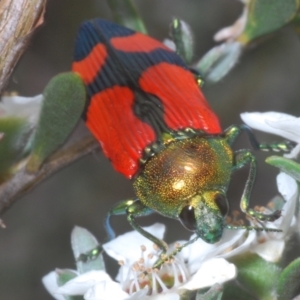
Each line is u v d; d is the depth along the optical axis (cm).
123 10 7
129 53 7
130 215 7
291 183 7
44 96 7
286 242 7
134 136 7
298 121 7
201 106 7
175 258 7
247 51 8
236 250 7
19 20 6
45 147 7
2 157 7
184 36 7
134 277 7
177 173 7
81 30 8
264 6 7
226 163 7
